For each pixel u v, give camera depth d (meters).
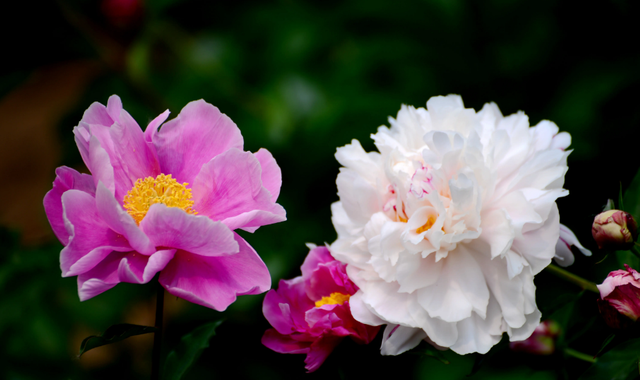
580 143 1.06
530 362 0.85
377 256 0.81
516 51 1.15
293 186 1.14
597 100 1.09
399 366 0.84
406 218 0.82
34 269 1.09
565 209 1.01
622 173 1.04
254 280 0.79
